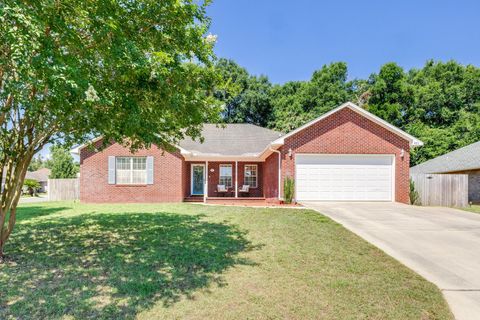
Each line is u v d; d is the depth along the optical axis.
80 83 3.58
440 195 14.40
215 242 6.84
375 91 31.47
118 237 7.32
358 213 10.77
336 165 14.11
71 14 3.89
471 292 4.26
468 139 27.27
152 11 4.99
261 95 32.09
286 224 8.77
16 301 3.85
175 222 9.23
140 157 15.83
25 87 3.52
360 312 3.63
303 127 13.91
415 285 4.45
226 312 3.60
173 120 6.52
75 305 3.74
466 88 31.30
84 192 15.61
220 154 17.88
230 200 16.64
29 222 9.33
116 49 4.05
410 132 29.55
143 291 4.18
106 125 5.19
